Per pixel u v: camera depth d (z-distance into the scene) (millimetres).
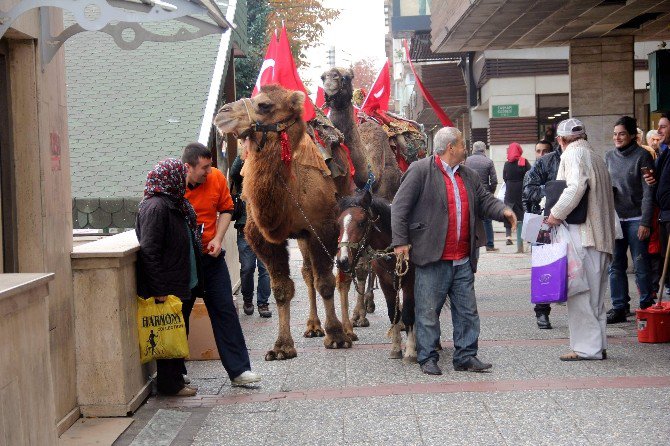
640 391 6805
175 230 6977
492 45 16875
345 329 9234
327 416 6512
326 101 9547
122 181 11320
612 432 5848
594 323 7891
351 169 9328
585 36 15969
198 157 7367
